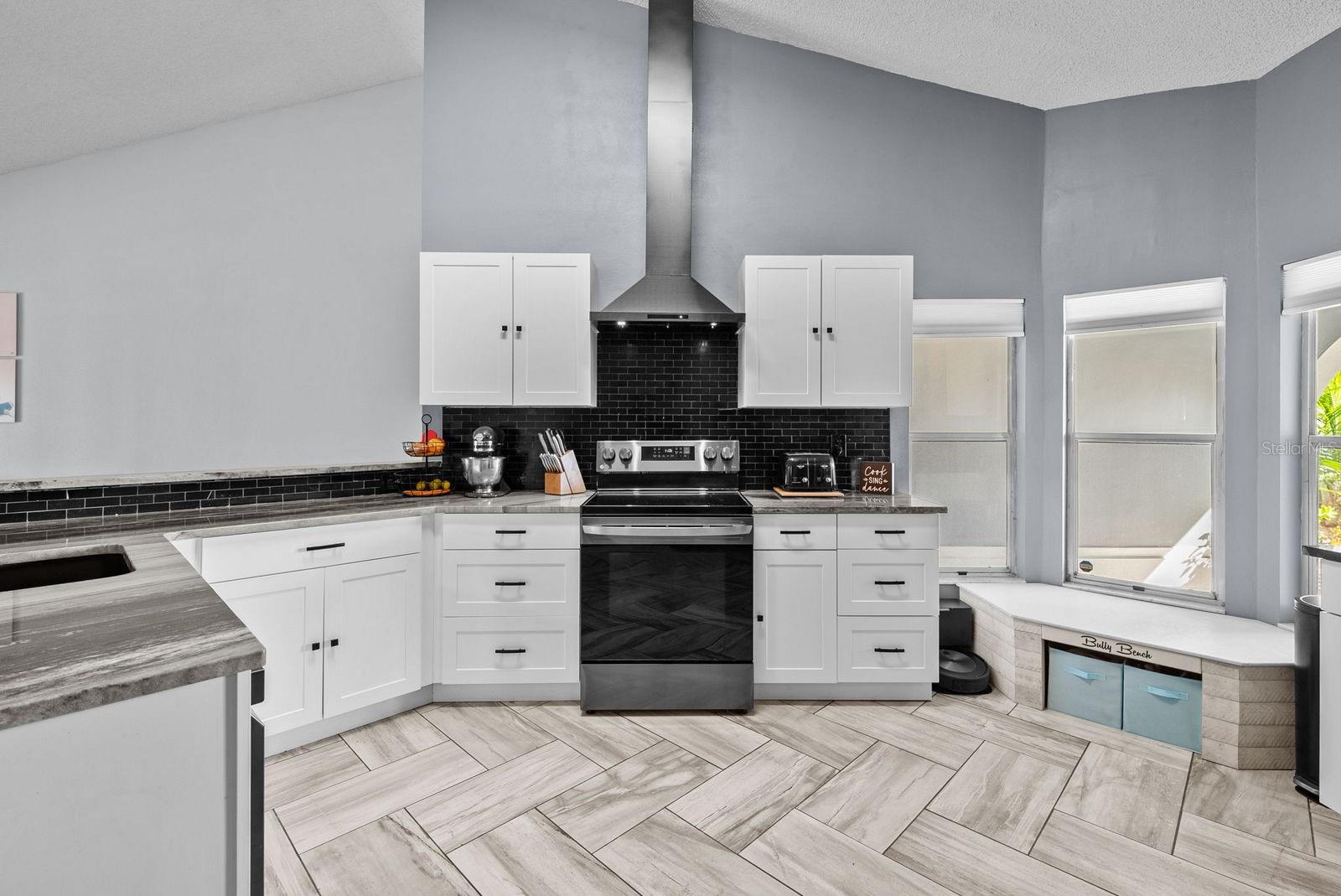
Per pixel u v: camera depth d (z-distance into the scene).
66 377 3.28
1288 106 2.40
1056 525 2.96
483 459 2.74
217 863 0.79
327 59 3.05
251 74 3.01
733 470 2.96
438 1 3.14
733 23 3.05
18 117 2.88
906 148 3.10
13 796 0.65
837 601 2.49
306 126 3.40
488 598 2.46
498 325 2.73
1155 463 2.77
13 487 1.93
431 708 2.45
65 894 0.69
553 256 2.74
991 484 3.08
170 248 3.35
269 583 2.03
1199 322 2.63
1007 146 3.04
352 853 1.60
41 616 0.93
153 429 3.37
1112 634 2.28
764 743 2.18
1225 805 1.82
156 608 0.97
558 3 3.16
